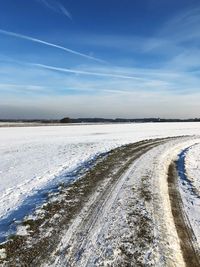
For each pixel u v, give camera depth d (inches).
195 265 259.4
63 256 262.2
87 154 975.0
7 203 440.1
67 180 567.2
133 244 286.4
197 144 1293.1
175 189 512.4
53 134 1978.3
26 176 635.5
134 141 1402.6
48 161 840.9
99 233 311.0
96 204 406.6
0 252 264.8
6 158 910.4
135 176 585.9
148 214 370.0
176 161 820.0
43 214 364.2
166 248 281.6
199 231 331.0
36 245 281.6
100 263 251.4
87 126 3275.1
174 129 2578.7
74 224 334.3
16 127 2979.8
